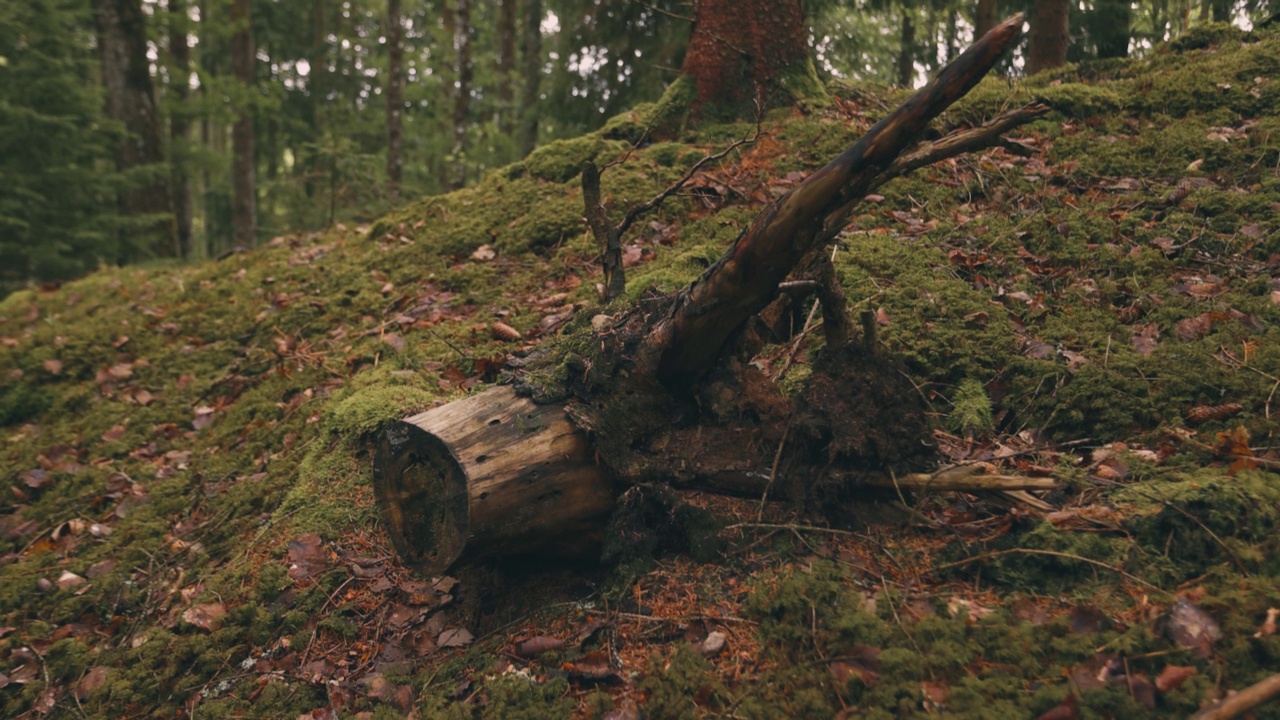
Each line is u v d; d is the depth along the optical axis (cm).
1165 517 231
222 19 1434
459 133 1217
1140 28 1292
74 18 991
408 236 616
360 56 2300
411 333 474
